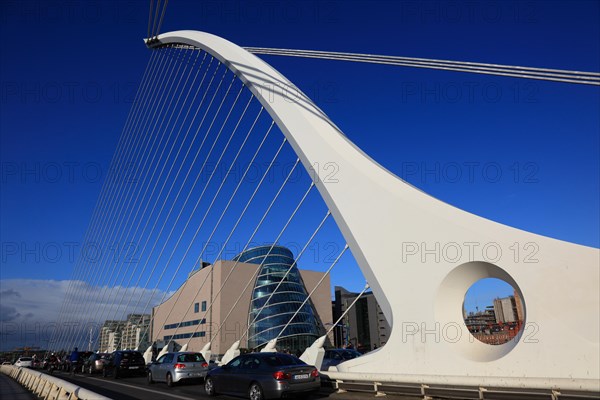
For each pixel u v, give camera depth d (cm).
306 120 1806
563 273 1099
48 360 4262
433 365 1281
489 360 1185
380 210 1490
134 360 2470
